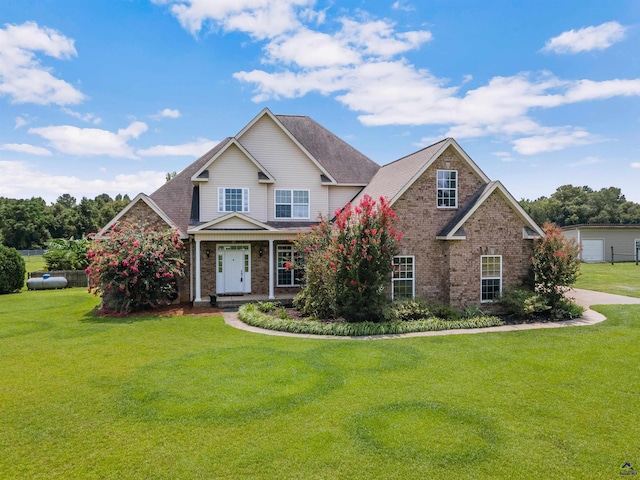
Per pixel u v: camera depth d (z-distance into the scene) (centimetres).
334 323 1364
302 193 2147
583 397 750
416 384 816
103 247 1661
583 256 3838
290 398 744
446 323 1378
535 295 1547
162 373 888
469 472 520
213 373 884
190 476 511
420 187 1661
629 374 870
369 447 577
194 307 1800
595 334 1244
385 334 1280
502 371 892
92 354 1045
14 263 2414
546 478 508
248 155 2016
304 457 552
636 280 2536
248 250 2048
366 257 1365
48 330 1337
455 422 652
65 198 13025
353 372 887
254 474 514
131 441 598
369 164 2381
